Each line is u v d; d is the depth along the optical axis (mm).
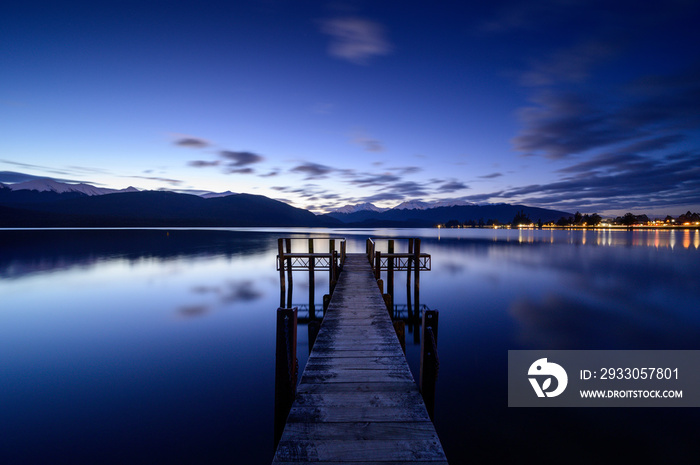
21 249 42656
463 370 8266
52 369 8258
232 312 13773
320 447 3176
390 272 16672
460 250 47844
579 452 5266
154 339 10469
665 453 5246
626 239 83562
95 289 18391
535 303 15508
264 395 6996
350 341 5875
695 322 12422
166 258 33844
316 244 53844
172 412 6332
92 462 4965
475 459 5121
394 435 3346
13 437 5527
